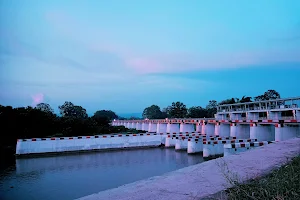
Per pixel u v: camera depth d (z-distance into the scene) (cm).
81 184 2277
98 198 611
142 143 4634
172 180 708
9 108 4947
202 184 645
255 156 969
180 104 9912
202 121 5009
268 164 819
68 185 2252
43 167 3064
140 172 2692
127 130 6994
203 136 4212
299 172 643
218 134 4512
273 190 532
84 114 8812
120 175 2577
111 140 4441
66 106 8588
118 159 3519
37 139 3972
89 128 5788
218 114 5466
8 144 4438
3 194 2034
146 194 595
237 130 4116
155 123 6862
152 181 720
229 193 543
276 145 1255
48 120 5231
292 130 3186
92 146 4278
